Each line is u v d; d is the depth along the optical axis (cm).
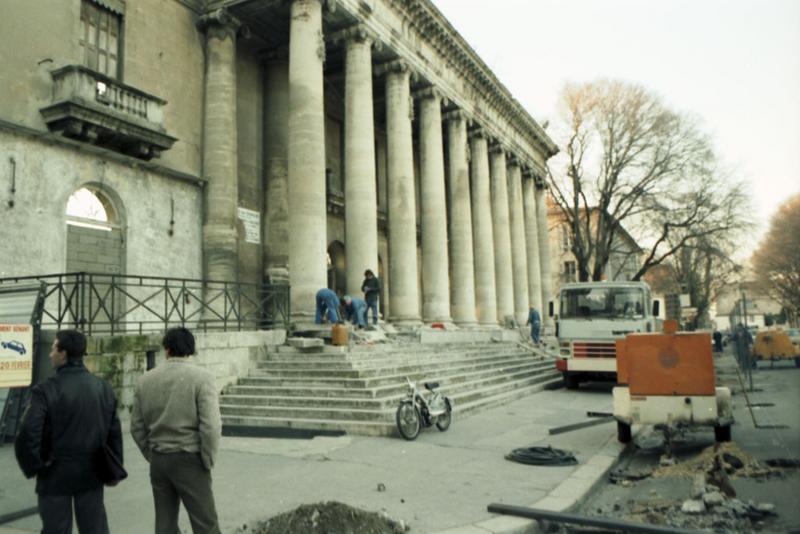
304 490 762
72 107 1445
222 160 1927
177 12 1903
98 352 1155
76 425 477
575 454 987
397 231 2314
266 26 2112
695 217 3775
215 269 1877
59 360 498
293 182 1858
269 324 2058
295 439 1117
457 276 2833
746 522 660
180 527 629
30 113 1455
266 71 2278
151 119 1669
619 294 2027
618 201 4050
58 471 470
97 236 1597
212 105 1944
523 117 3638
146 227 1716
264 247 2172
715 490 764
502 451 1011
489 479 817
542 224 4188
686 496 777
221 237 1892
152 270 1720
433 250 2566
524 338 3153
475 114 3072
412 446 1056
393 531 596
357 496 734
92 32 1648
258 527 606
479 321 3033
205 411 478
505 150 3491
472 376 1794
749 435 1177
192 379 487
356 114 2116
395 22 2367
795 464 908
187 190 1862
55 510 467
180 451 477
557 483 797
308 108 1869
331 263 2695
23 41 1457
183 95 1889
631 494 805
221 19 1952
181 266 1812
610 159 3859
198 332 1448
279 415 1296
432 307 2533
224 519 646
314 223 1839
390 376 1447
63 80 1500
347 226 2106
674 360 1005
